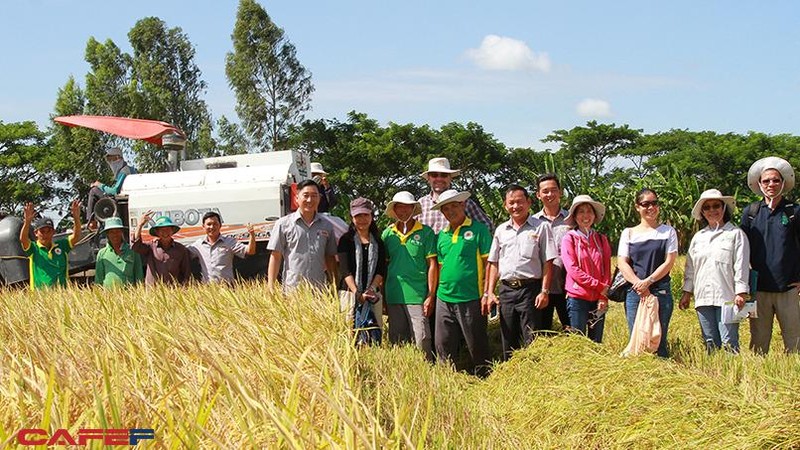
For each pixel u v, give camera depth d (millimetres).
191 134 53500
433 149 49031
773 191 8219
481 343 8984
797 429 5145
